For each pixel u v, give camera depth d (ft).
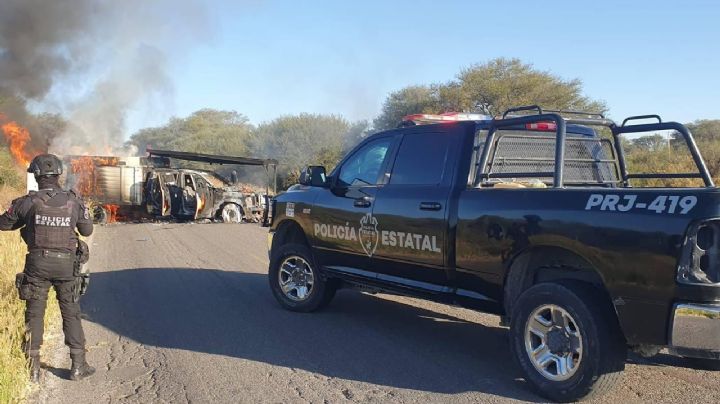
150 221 74.90
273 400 15.17
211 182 77.15
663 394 15.35
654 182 45.57
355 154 21.76
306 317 23.18
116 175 72.43
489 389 15.79
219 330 21.39
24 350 16.62
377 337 20.52
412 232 18.49
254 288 28.81
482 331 21.31
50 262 15.99
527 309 15.34
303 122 130.00
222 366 17.66
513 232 15.71
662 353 18.63
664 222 13.00
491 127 17.42
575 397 14.46
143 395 15.53
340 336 20.63
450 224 17.37
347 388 15.93
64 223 16.25
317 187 22.86
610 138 20.04
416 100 118.11
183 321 22.63
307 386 16.08
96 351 19.11
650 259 13.15
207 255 40.75
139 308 24.72
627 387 15.83
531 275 16.19
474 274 16.90
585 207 14.40
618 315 13.79
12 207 16.15
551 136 19.44
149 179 74.02
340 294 27.40
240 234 55.98
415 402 14.97
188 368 17.51
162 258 39.37
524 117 16.80
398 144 20.01
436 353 18.80
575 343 14.56
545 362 15.06
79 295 16.88
